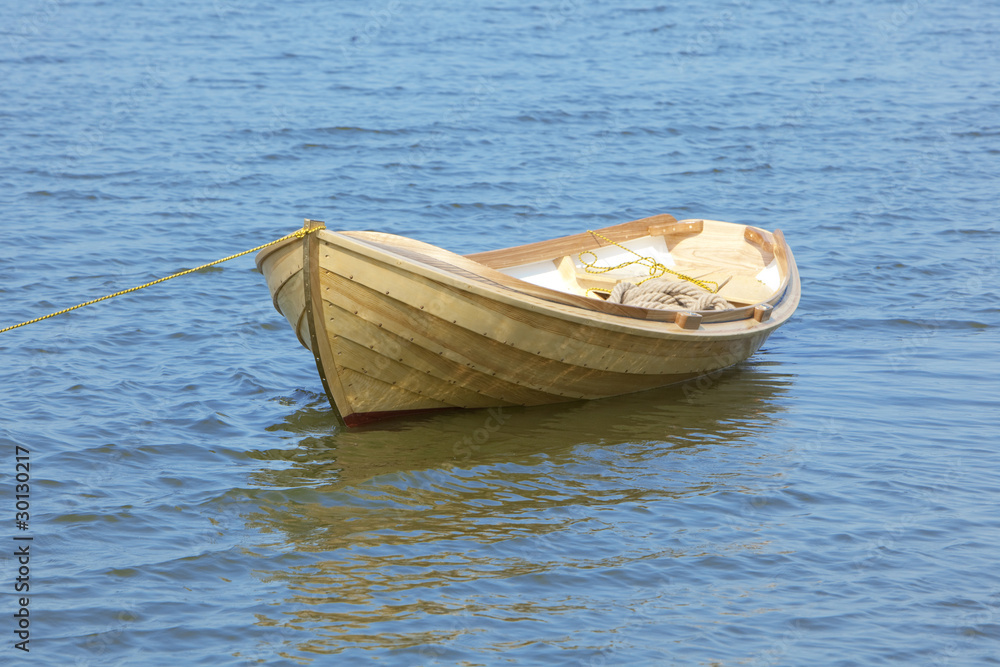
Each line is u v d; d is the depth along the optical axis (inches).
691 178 1715.1
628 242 1068.5
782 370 924.0
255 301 1075.3
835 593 549.6
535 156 1831.9
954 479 691.4
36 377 836.6
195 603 530.6
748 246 1072.2
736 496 663.1
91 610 519.5
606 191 1624.0
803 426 788.0
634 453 734.5
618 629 514.0
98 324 976.9
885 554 590.2
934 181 1681.8
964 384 879.7
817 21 3580.2
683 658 490.9
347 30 3189.0
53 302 1033.5
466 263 744.3
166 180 1579.7
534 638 505.4
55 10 3422.7
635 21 3472.0
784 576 566.6
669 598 543.5
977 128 2074.3
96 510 624.1
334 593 543.5
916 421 796.6
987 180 1683.1
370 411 776.9
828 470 705.0
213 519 623.2
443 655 489.1
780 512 642.2
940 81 2583.7
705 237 1093.8
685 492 669.9
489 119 2078.0
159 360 896.9
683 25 3415.4
